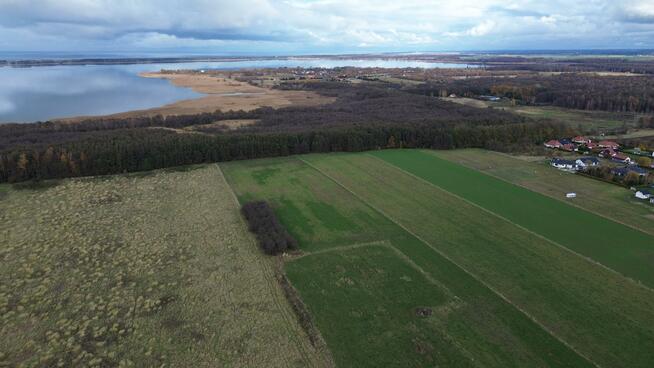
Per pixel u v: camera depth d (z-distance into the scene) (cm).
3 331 3444
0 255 4641
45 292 3994
